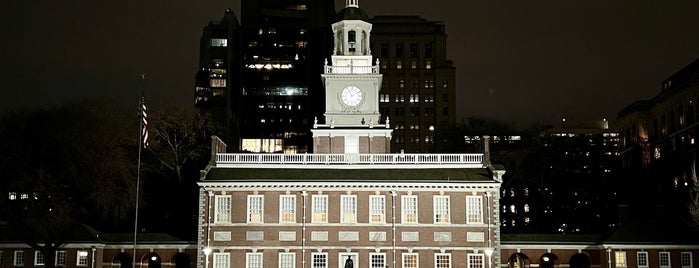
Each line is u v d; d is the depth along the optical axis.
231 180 87.19
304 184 87.06
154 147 116.00
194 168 126.00
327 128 98.31
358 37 104.00
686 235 92.62
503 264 93.38
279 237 86.62
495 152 156.50
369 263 86.44
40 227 87.31
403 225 87.12
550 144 156.00
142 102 82.06
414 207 87.75
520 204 151.75
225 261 86.31
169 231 117.38
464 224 87.31
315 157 92.25
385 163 92.00
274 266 86.19
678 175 152.88
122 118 103.69
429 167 91.62
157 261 96.50
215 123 152.38
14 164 86.44
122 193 95.56
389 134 98.44
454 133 170.25
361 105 100.44
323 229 86.94
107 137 93.88
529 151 155.50
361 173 90.12
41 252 89.38
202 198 87.31
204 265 86.00
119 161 94.38
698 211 89.19
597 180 149.38
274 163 91.88
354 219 87.19
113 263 94.00
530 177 152.50
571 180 148.50
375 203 87.75
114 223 113.88
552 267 97.50
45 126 88.31
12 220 88.00
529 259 94.06
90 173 89.88
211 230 86.62
